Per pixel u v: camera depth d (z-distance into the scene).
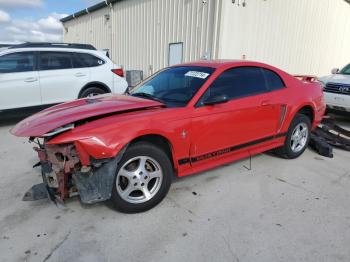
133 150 2.85
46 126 2.71
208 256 2.39
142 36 12.16
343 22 16.22
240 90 3.74
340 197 3.42
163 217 2.94
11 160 4.48
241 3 9.16
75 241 2.57
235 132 3.65
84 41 17.75
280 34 11.36
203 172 4.06
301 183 3.78
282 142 4.40
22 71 6.20
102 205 3.16
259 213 3.04
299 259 2.37
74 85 6.74
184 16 9.87
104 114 2.89
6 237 2.60
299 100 4.40
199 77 3.57
